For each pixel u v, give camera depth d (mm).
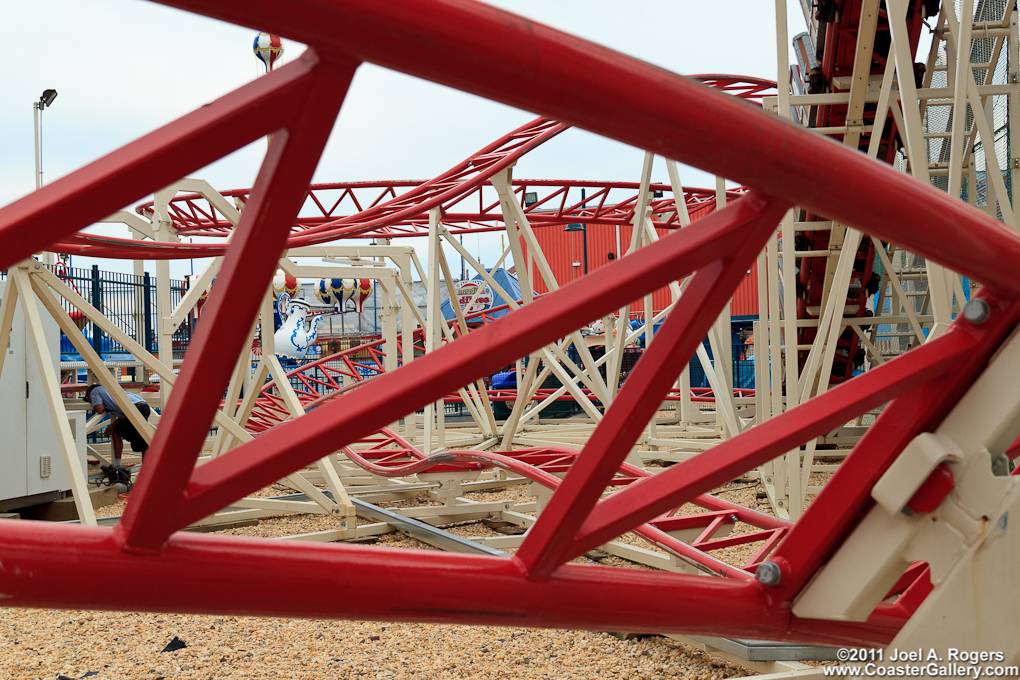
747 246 1486
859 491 1950
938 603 1762
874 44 7941
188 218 14586
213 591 1510
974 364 1828
